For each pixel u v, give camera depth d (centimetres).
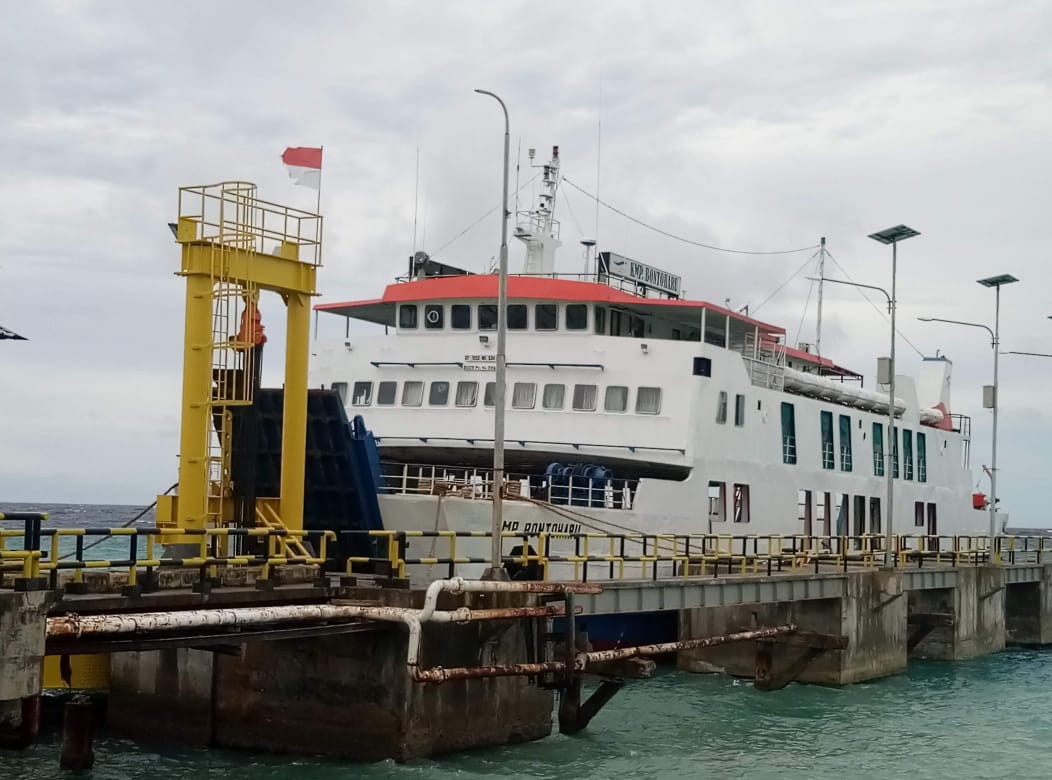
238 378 2564
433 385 3741
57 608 1855
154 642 1912
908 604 4603
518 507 3070
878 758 2753
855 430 4906
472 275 3800
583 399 3622
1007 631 5425
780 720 3130
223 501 2594
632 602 2786
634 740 2759
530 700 2552
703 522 3591
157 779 2252
